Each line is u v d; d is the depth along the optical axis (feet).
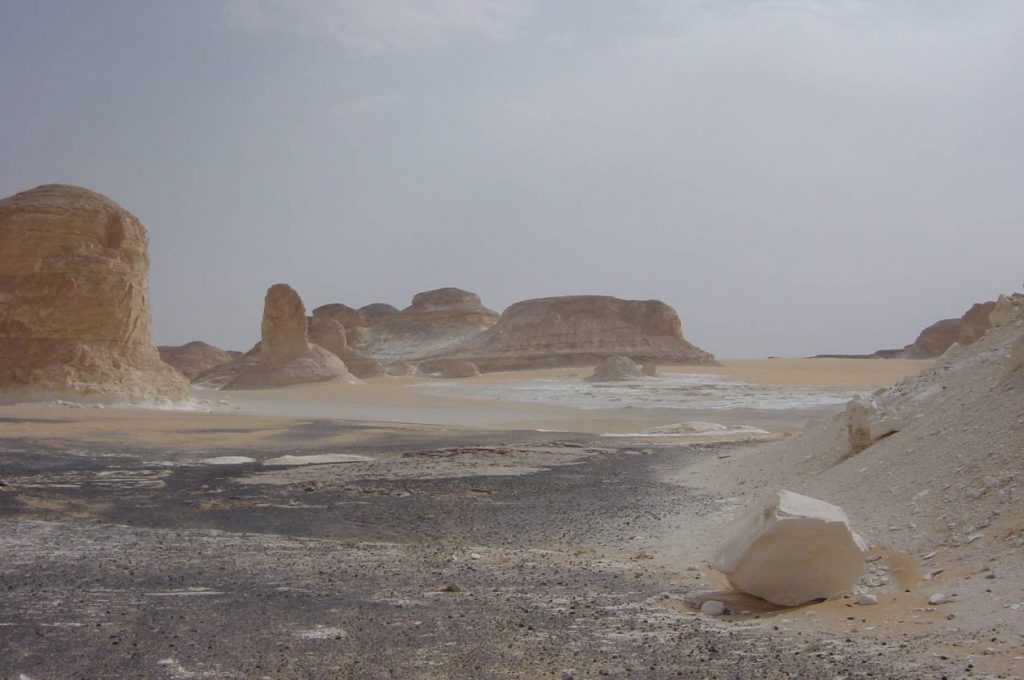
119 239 145.38
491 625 24.90
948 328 379.55
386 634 23.91
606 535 42.14
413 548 38.81
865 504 39.27
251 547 38.34
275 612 26.17
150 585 29.71
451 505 51.24
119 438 93.97
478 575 32.32
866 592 28.58
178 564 33.76
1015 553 28.48
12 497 51.90
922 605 26.40
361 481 61.62
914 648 22.16
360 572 32.71
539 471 67.05
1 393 127.95
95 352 136.77
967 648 21.84
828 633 24.06
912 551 32.53
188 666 21.02
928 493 36.73
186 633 23.80
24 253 136.15
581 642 23.22
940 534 32.89
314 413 162.61
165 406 139.64
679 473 63.87
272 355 252.21
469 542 40.73
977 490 34.14
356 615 25.91
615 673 20.56
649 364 263.70
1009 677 19.33
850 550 27.66
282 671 20.72
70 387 130.41
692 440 95.91
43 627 24.04
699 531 41.14
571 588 30.17
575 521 45.75
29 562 33.42
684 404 179.22
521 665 21.24
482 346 390.01
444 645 22.90
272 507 50.75
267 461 74.69
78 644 22.57
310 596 28.35
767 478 53.21
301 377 244.01
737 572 28.07
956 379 48.91
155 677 20.20
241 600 27.68
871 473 42.60
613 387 226.17
